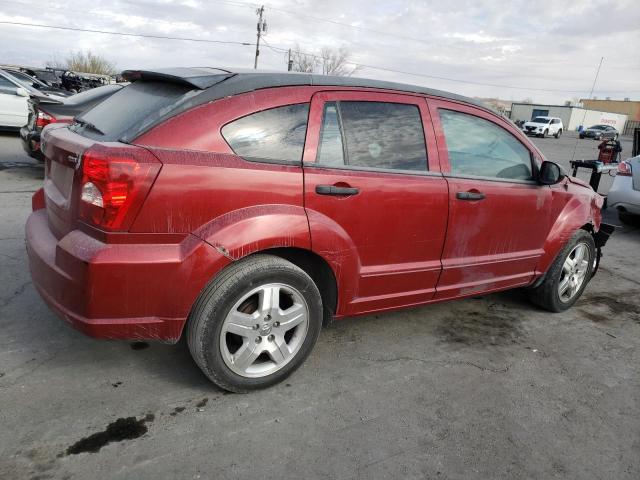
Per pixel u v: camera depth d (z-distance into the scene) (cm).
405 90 327
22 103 1160
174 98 263
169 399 274
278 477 227
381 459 244
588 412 298
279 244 265
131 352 316
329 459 240
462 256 354
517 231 382
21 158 952
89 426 247
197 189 244
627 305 478
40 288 269
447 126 343
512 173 381
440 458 248
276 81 279
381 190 301
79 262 233
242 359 271
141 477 220
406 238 320
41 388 273
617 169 772
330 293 304
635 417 297
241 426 257
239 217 254
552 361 356
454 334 384
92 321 239
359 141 301
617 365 358
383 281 318
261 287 267
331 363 325
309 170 277
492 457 252
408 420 275
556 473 246
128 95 303
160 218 239
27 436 237
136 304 242
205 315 253
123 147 235
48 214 292
